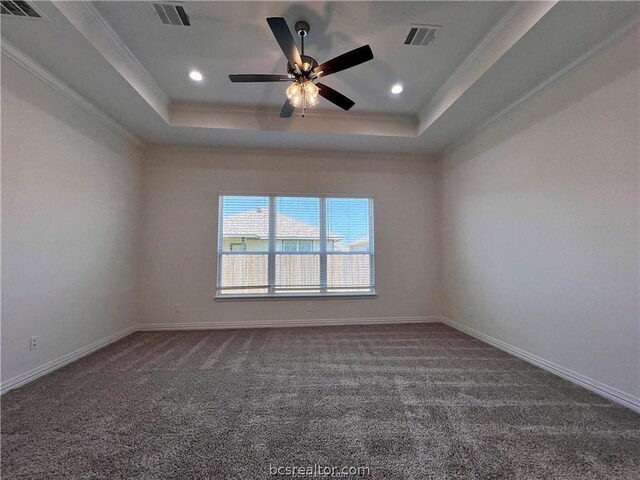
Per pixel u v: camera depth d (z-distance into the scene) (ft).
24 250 7.96
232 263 14.47
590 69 7.52
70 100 9.49
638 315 6.52
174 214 14.10
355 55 6.84
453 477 4.64
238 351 10.71
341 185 15.21
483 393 7.42
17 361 7.77
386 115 12.99
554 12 6.35
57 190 9.05
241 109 12.31
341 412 6.55
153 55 8.96
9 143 7.54
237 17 7.50
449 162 14.64
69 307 9.55
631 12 6.29
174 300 13.88
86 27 7.22
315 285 14.93
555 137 8.59
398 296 15.28
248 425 6.05
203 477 4.66
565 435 5.67
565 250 8.26
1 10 6.34
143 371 8.87
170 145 14.08
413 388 7.72
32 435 5.69
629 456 5.09
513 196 10.30
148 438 5.62
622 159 6.80
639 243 6.49
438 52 8.85
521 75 8.62
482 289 12.00
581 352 7.79
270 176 14.79
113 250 11.85
